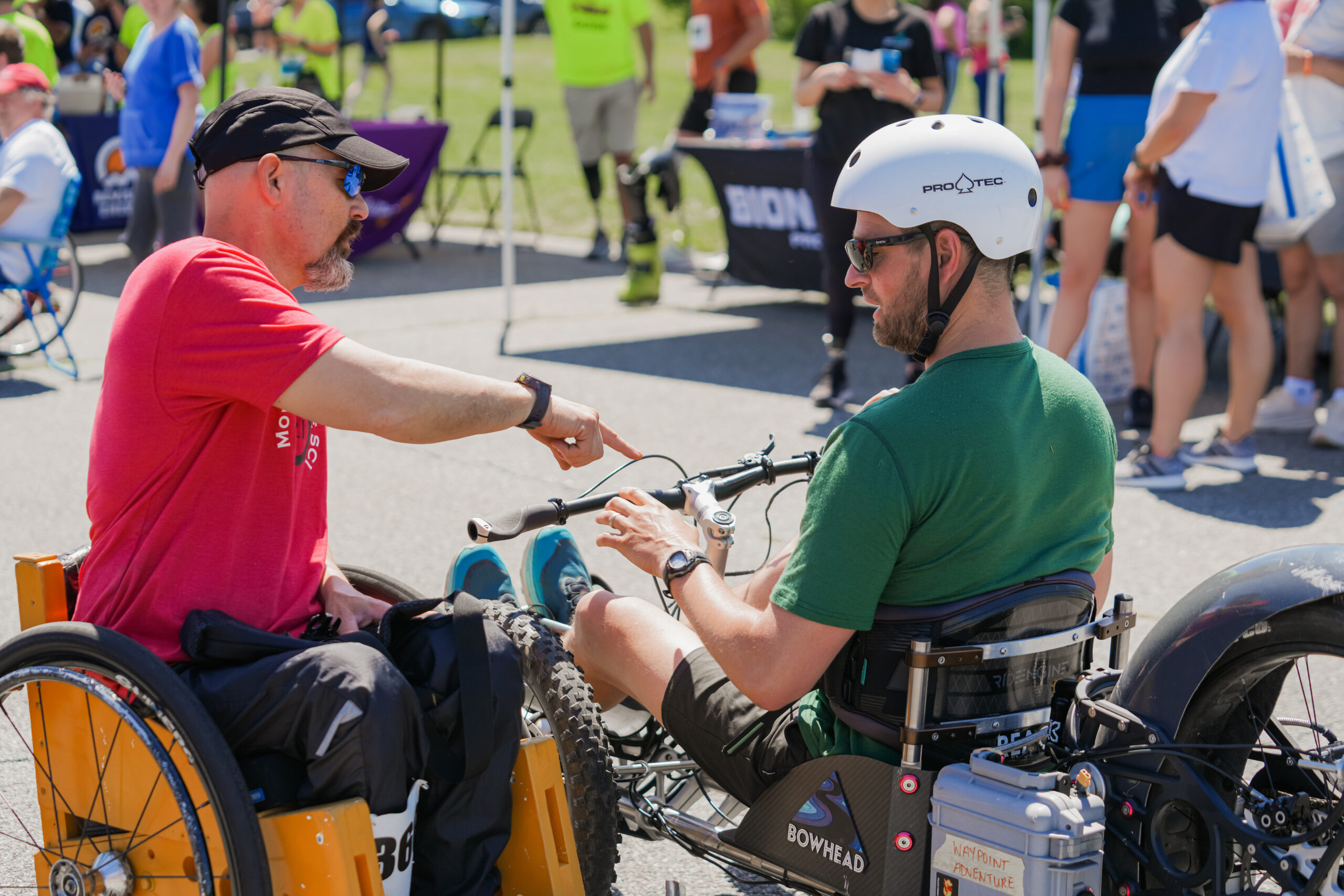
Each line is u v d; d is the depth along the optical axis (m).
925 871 2.00
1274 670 2.01
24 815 2.87
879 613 2.01
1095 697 2.12
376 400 1.98
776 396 6.59
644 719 2.74
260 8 12.23
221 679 1.97
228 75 8.55
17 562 2.31
